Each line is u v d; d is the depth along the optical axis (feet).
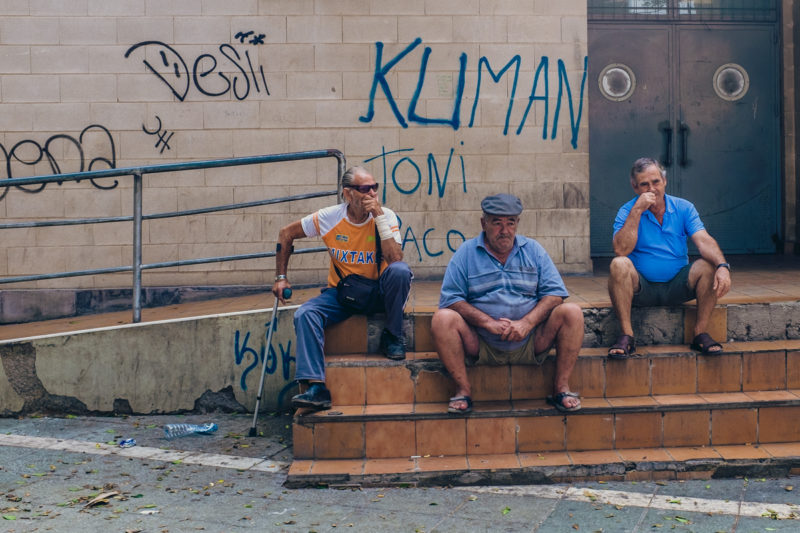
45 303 23.77
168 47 23.63
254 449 17.19
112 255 23.86
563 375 15.81
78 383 19.61
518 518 13.34
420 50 23.77
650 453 15.55
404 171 23.90
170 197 23.85
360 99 23.79
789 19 27.86
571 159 24.00
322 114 23.77
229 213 23.91
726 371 16.48
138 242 19.90
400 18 23.70
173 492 14.71
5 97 23.61
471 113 23.88
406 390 16.47
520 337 15.30
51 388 19.61
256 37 23.66
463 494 14.56
